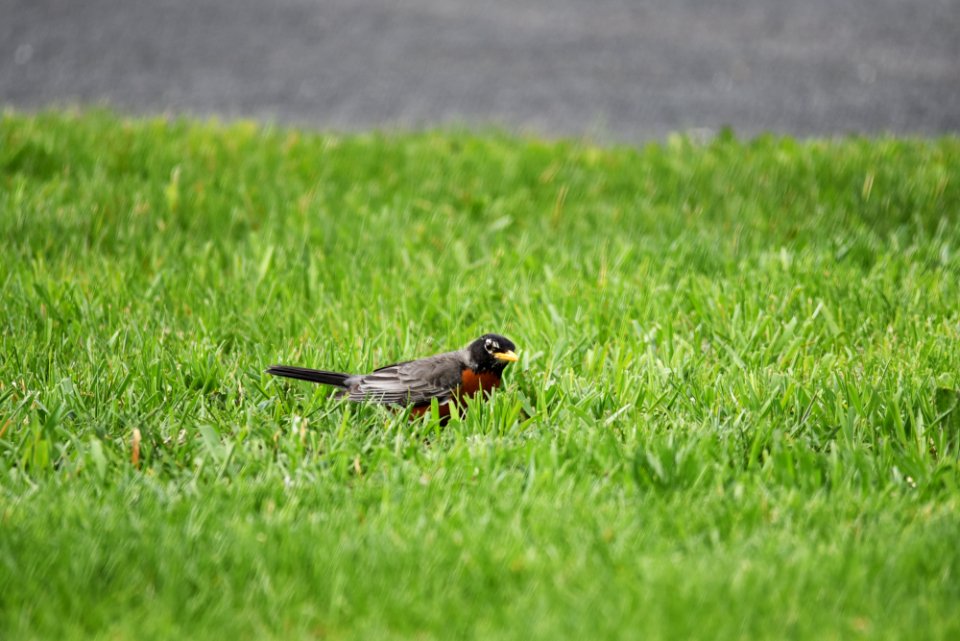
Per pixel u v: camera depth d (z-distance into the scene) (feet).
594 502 23.38
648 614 18.90
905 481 24.77
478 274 40.42
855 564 20.34
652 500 23.47
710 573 20.08
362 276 39.65
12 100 70.69
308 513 22.98
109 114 63.62
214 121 61.11
